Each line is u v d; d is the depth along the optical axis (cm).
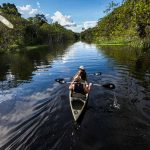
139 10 4919
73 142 809
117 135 855
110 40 8319
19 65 2855
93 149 770
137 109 1091
